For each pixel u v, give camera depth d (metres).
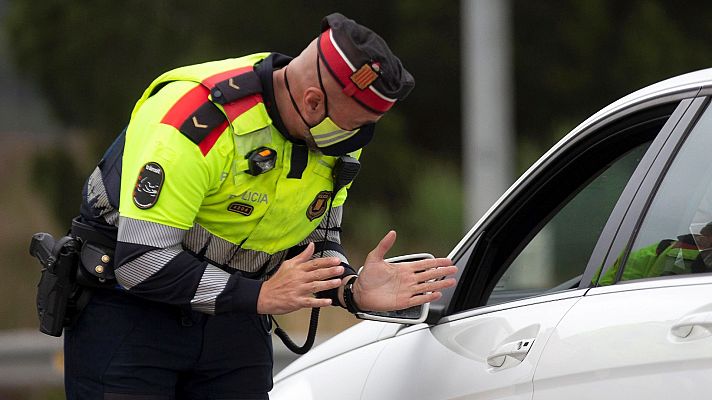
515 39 46.72
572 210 9.45
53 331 9.45
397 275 9.14
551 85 47.31
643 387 7.38
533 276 9.66
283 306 8.76
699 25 47.50
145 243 8.80
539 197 9.59
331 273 8.72
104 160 9.48
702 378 7.05
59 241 9.51
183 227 8.89
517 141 48.66
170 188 8.77
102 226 9.35
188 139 8.80
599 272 8.26
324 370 10.63
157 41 46.88
